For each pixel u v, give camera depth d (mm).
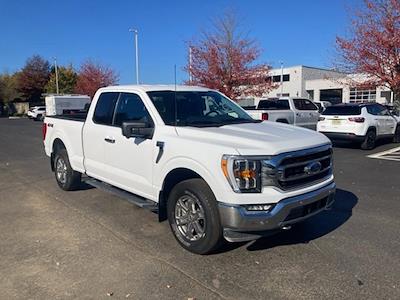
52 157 7637
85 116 7156
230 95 25266
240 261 4242
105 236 4996
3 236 5039
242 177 3904
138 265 4160
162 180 4746
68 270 4062
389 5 18812
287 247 4598
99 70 51719
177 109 5168
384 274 3920
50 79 67562
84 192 7246
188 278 3873
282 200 4016
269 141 4145
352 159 11391
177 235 4617
